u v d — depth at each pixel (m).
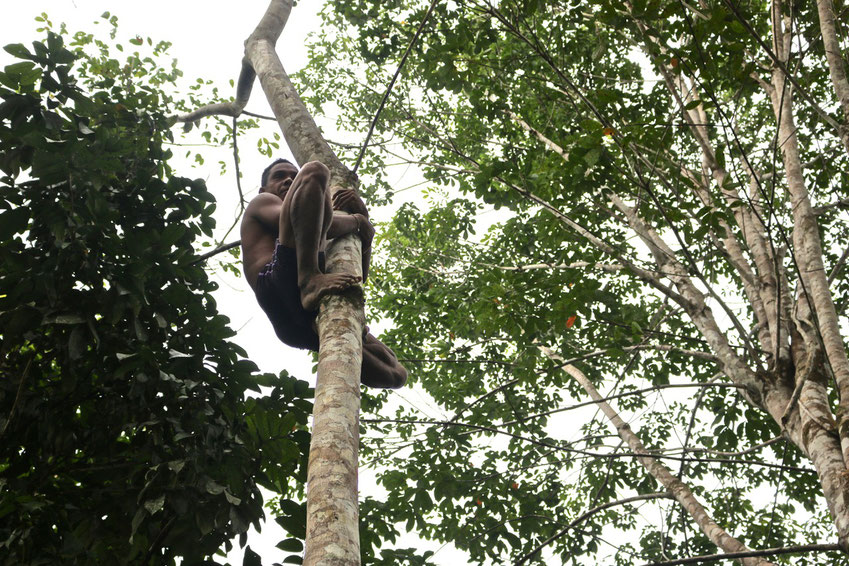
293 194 3.42
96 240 4.26
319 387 2.79
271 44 5.51
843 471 4.99
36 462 4.18
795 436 5.64
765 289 6.73
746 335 6.40
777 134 5.21
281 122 4.64
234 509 4.07
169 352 4.30
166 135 5.38
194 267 4.53
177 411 4.26
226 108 6.39
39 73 4.55
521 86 8.45
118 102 5.20
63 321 3.99
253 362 4.37
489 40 7.89
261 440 4.12
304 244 3.32
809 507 9.11
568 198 7.37
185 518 4.05
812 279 5.94
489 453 9.88
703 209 6.14
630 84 8.44
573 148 6.21
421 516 9.15
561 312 7.11
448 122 10.47
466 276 10.19
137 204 4.75
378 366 4.05
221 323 4.47
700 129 7.79
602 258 9.30
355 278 3.25
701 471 9.91
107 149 4.36
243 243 4.00
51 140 4.44
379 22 8.98
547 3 7.82
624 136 6.16
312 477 2.44
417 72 8.65
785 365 6.15
